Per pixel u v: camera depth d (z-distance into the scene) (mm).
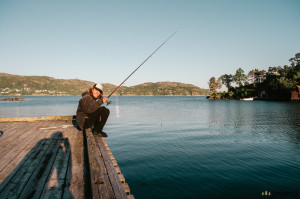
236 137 12078
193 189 5207
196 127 16219
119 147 9680
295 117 24266
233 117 24438
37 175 2895
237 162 7320
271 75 102812
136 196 4910
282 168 6664
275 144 10219
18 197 2305
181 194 4953
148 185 5500
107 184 2457
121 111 35188
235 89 115125
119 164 7223
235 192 4984
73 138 4922
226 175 6094
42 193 2418
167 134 13102
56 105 60938
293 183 5457
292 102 65312
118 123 18812
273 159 7676
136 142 10727
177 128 15695
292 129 15242
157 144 10234
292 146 9781
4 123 6922
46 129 5949
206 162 7348
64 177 2857
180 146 9781
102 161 3174
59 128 6102
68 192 2469
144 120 21328
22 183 2646
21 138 4887
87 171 3109
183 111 35125
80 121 4547
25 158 3547
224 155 8219
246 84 116125
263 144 10211
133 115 27328
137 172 6441
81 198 2346
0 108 46656
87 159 3564
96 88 4395
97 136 4809
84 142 4699
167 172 6410
